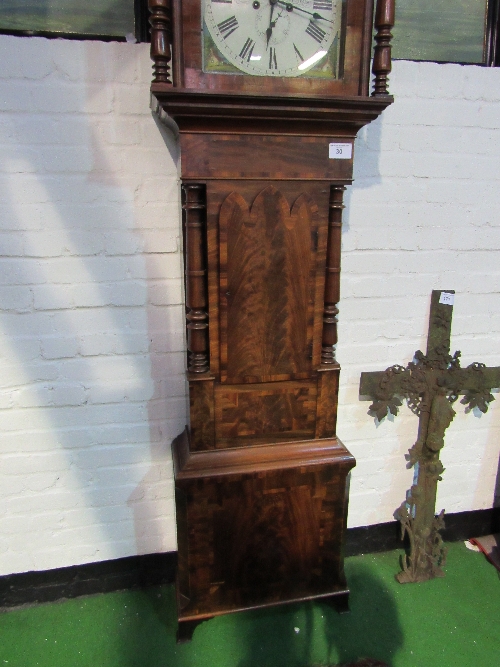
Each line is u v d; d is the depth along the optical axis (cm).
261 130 110
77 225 131
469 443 177
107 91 125
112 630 145
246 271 118
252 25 105
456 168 150
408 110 143
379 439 169
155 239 137
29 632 144
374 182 146
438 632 145
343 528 142
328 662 135
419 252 155
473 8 146
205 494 129
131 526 157
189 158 109
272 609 152
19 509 147
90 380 143
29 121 123
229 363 124
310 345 127
